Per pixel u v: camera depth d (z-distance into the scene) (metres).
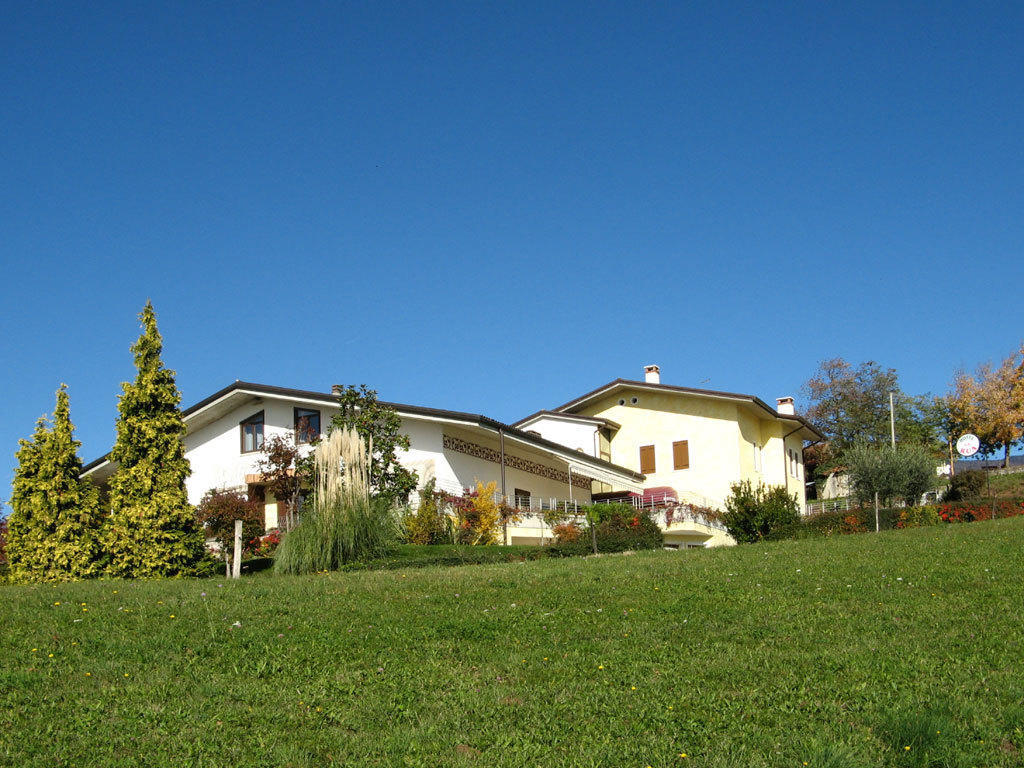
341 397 31.55
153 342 26.20
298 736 9.91
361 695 11.16
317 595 17.12
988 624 13.86
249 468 37.69
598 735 9.91
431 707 10.77
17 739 9.67
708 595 16.64
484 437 37.91
